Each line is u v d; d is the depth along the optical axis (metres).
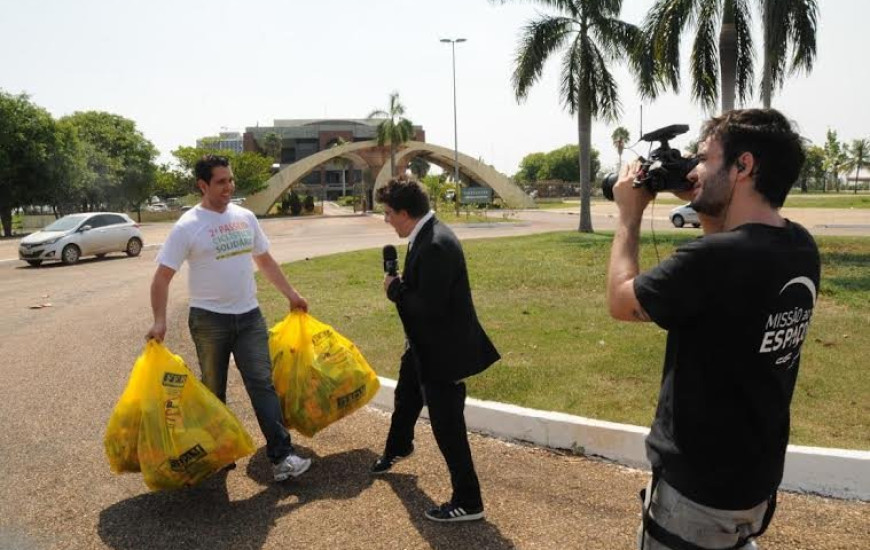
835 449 3.81
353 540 3.36
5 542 3.39
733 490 1.82
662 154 2.01
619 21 22.22
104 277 15.42
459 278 3.42
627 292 1.89
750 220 1.84
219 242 4.02
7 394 5.87
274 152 112.69
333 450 4.52
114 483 4.05
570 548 3.24
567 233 24.14
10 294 12.66
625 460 4.19
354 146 62.06
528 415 4.54
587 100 23.47
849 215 33.94
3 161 35.31
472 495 3.48
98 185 49.41
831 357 6.11
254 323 4.18
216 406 3.79
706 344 1.79
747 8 17.61
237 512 3.67
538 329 7.62
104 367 6.77
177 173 65.50
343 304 9.77
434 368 3.44
